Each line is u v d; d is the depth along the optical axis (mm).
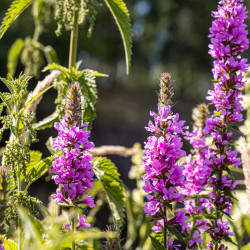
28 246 1309
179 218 1772
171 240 1846
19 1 2326
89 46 31422
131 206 3457
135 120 31672
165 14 40719
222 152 1866
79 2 2566
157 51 43594
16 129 1718
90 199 1729
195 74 43719
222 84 1921
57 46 26781
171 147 1719
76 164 1717
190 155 1843
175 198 1733
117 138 28562
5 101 1754
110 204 2426
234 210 3096
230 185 1842
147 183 1736
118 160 19281
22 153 1689
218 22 1923
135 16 38656
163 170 1734
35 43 3518
